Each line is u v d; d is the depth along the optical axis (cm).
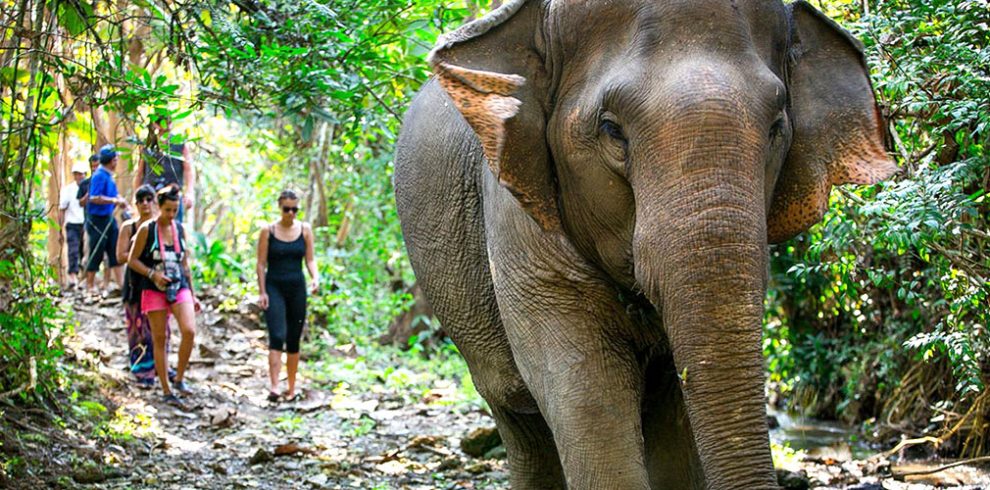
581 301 401
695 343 323
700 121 330
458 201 479
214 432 874
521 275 413
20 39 618
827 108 392
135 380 980
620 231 373
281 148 1656
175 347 1152
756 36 362
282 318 1030
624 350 405
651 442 451
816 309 1015
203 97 606
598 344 401
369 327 1395
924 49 542
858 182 384
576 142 374
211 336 1203
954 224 538
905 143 594
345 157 1476
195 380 1038
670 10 353
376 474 754
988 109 493
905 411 869
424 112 521
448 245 489
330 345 1284
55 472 672
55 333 995
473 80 379
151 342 986
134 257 948
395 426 936
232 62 605
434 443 845
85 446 727
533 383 415
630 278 382
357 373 1146
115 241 1245
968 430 775
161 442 797
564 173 384
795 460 782
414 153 516
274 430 900
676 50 348
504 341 479
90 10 641
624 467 390
